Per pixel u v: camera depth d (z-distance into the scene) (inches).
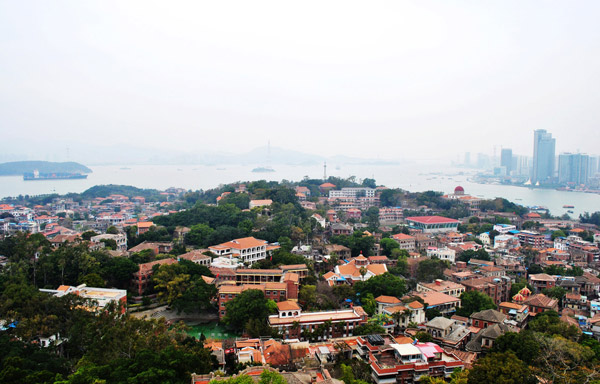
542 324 5093.5
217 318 6112.2
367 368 3956.7
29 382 3400.6
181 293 6072.8
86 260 6402.6
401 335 4968.0
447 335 5019.7
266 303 5669.3
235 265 7342.5
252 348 4411.9
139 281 6555.1
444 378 3880.4
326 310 5880.9
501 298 7057.1
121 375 3427.7
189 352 3944.4
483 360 3732.8
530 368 3693.4
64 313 4704.7
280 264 7564.0
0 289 5354.3
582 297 6668.3
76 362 4180.6
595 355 4288.9
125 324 4343.0
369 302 5964.6
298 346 4520.2
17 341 4180.6
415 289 7337.6
